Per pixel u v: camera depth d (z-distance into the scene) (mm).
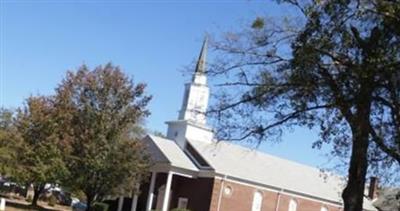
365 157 17344
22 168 45062
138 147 43375
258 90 18359
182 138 55469
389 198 26906
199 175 52625
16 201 55938
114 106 42562
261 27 18156
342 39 16344
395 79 16031
